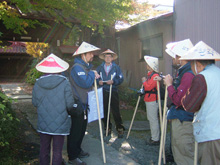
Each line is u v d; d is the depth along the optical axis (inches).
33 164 133.0
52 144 119.1
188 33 253.6
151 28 347.3
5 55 940.0
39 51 670.5
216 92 80.3
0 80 766.5
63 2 228.1
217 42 211.8
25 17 307.4
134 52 404.5
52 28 384.5
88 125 221.1
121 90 349.7
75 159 131.7
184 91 100.0
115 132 200.1
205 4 225.9
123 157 145.7
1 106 113.9
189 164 107.0
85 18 250.5
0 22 358.0
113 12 247.9
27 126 205.6
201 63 86.8
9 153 144.2
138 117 255.4
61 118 108.8
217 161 80.5
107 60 192.1
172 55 125.5
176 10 274.1
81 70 131.6
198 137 83.4
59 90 109.7
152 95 160.2
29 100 343.9
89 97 137.7
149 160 139.3
